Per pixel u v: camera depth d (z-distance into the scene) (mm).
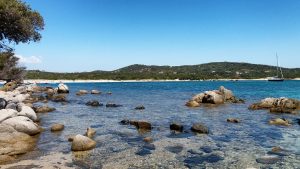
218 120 25656
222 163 13625
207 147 16453
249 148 16234
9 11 27609
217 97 40312
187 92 68125
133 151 15578
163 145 16875
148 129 21531
